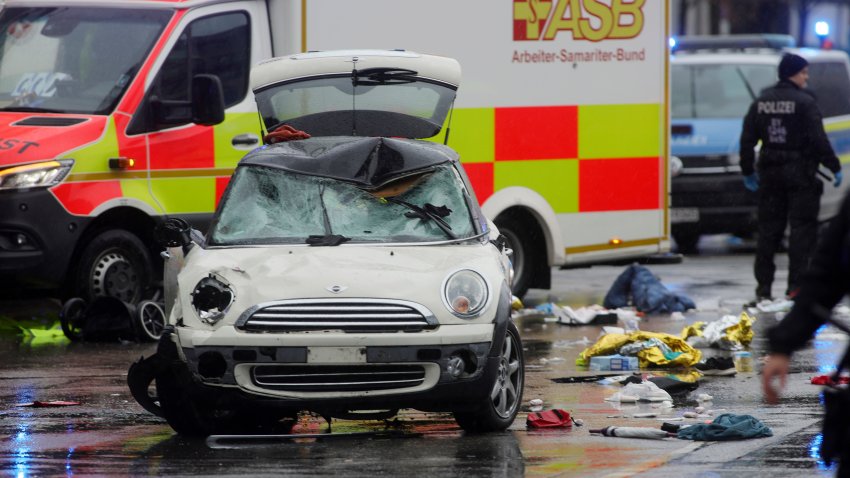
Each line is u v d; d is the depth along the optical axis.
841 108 51.44
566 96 34.84
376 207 21.11
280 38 32.25
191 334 18.91
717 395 23.12
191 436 19.88
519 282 35.25
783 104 35.44
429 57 25.80
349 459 17.94
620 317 33.66
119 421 21.17
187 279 19.58
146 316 30.20
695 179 48.56
